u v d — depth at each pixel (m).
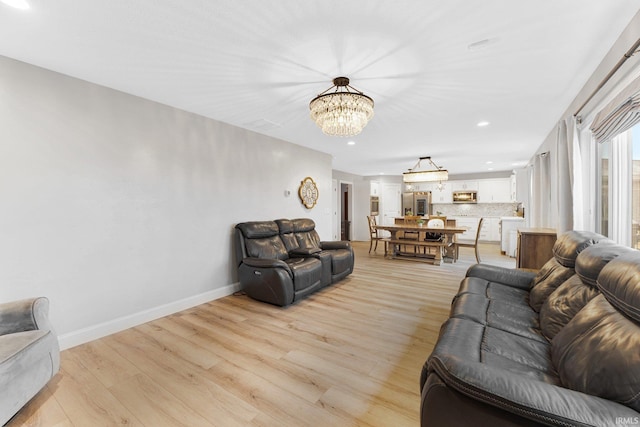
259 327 2.63
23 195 2.08
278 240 4.04
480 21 1.64
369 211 9.09
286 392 1.71
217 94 2.71
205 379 1.84
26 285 2.09
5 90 2.00
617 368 0.88
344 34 1.76
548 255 3.42
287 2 1.48
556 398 0.76
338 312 2.99
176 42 1.85
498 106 3.04
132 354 2.16
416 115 3.32
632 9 1.54
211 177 3.44
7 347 1.49
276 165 4.44
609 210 2.38
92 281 2.43
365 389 1.73
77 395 1.69
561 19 1.62
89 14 1.56
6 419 1.39
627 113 1.71
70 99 2.30
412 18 1.61
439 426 0.90
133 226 2.71
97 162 2.46
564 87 2.55
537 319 1.82
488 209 8.94
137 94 2.69
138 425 1.46
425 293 3.64
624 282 1.12
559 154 3.08
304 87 2.56
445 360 0.97
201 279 3.34
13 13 1.53
